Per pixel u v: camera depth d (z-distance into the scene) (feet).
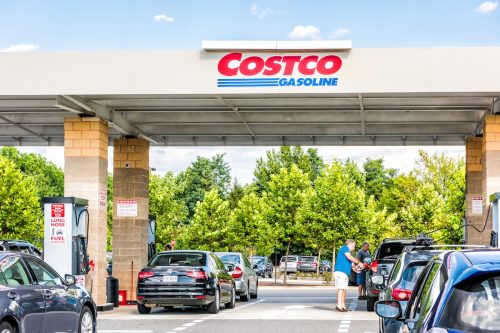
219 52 69.77
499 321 15.87
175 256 71.92
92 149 77.77
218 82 69.67
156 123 91.61
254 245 220.23
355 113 87.30
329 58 68.74
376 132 96.27
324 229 183.52
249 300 100.12
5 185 209.46
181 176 361.30
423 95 69.97
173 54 70.03
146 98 73.36
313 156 360.48
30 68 70.74
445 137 100.48
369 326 58.18
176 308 80.59
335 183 182.29
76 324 42.24
